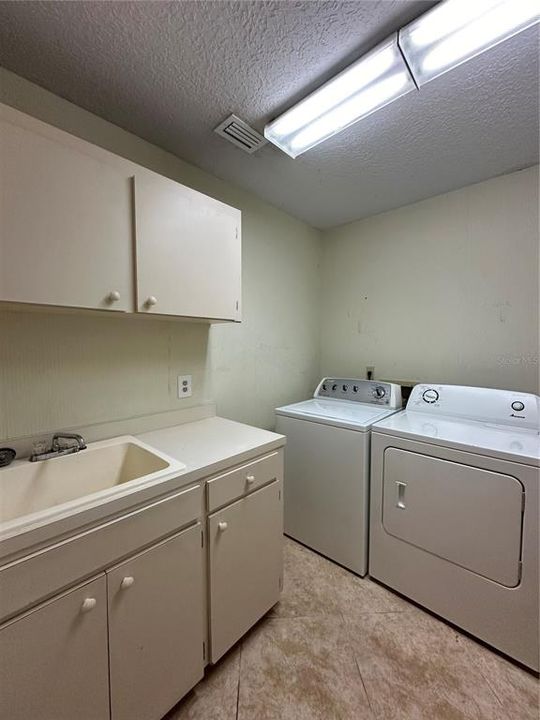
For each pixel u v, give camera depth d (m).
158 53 1.09
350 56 1.11
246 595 1.36
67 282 1.04
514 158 1.72
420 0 0.92
